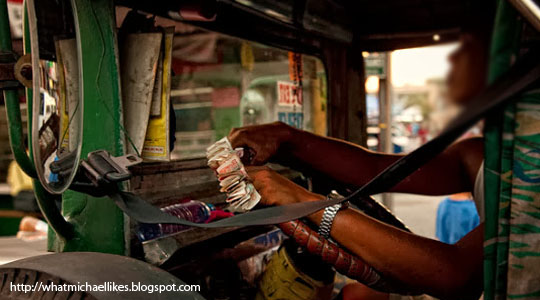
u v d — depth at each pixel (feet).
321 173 5.62
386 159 5.49
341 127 8.00
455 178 5.25
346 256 3.51
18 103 3.37
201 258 4.84
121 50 3.99
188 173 4.91
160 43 3.87
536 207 2.84
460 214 12.37
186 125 5.14
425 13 7.45
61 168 3.26
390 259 3.37
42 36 3.30
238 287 5.30
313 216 3.63
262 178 3.73
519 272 2.92
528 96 2.79
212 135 5.50
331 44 7.72
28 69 3.18
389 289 3.66
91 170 3.20
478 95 1.18
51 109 3.29
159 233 4.27
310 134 5.57
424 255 3.33
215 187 5.36
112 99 3.66
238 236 5.56
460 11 7.16
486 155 2.95
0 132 17.56
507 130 2.86
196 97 5.27
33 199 15.03
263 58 6.39
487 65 1.29
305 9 6.13
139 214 3.12
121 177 3.20
